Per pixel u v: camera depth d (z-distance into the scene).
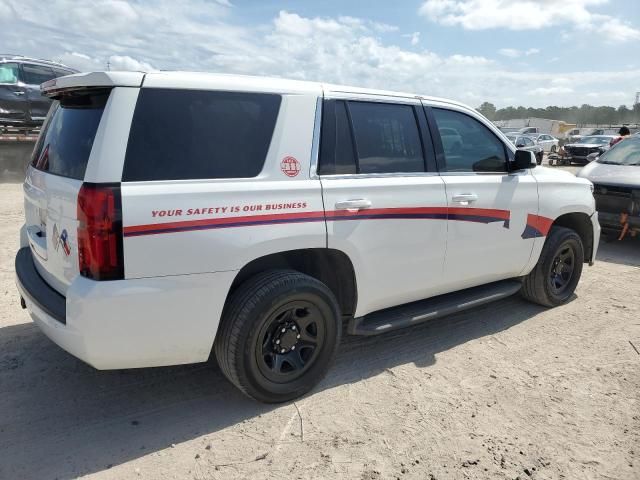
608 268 6.60
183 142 2.74
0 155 11.98
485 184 4.10
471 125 4.18
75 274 2.68
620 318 4.81
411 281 3.73
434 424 3.06
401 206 3.53
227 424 3.01
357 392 3.40
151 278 2.61
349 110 3.41
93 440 2.83
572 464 2.75
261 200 2.91
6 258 5.97
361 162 3.42
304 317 3.19
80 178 2.62
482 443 2.90
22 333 4.06
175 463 2.67
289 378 3.19
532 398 3.38
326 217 3.15
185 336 2.77
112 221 2.49
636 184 7.15
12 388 3.30
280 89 3.12
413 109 3.80
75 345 2.59
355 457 2.75
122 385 3.39
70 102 2.99
